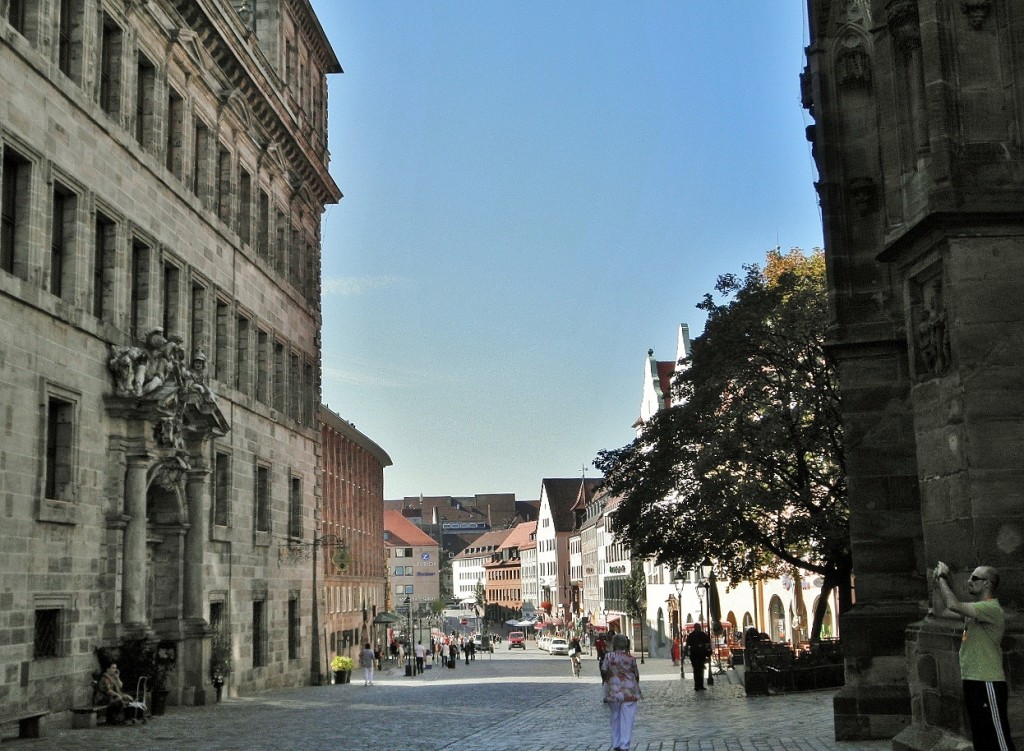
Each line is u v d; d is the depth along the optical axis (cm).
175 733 2216
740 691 3238
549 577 18038
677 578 4122
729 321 3534
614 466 3981
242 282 3881
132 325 2989
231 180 3828
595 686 4112
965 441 1235
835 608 5294
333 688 4244
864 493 1734
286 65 4722
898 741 1337
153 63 3138
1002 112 1280
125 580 2769
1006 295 1247
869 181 1786
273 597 4097
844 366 1767
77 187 2609
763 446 3353
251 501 3866
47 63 2466
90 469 2628
